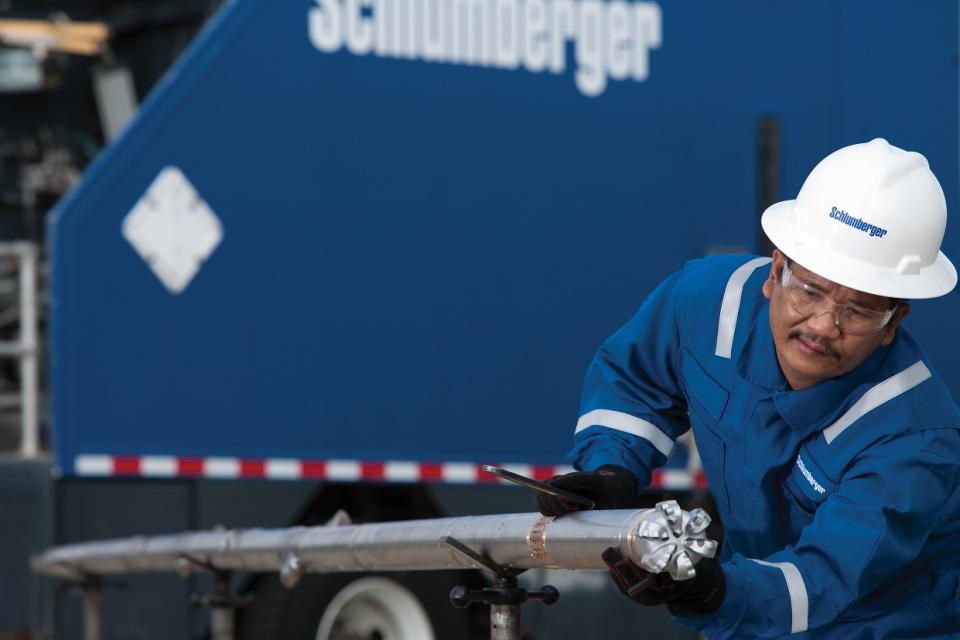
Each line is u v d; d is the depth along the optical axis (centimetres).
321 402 1641
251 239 1619
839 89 1884
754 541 847
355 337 1655
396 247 1672
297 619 1636
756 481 823
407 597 1703
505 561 822
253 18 1627
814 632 837
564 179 1747
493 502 1709
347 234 1655
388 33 1678
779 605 720
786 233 787
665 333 876
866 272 756
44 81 2016
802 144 1866
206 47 1614
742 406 825
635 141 1784
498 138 1720
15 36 1991
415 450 1675
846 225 768
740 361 829
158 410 1584
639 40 1792
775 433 813
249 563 1127
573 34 1761
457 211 1698
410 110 1684
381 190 1669
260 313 1620
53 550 1462
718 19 1836
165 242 1589
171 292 1591
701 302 858
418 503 1717
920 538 764
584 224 1753
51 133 2028
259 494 1622
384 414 1664
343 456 1645
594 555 728
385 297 1667
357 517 1697
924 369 797
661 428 885
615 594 1769
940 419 782
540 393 1727
